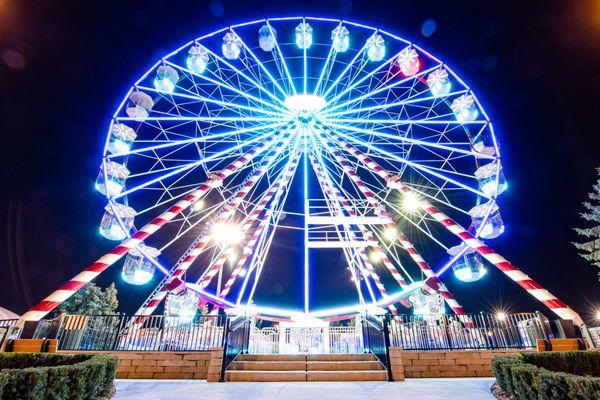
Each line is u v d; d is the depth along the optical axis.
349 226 27.27
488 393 8.36
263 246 28.05
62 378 5.36
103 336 12.96
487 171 20.88
